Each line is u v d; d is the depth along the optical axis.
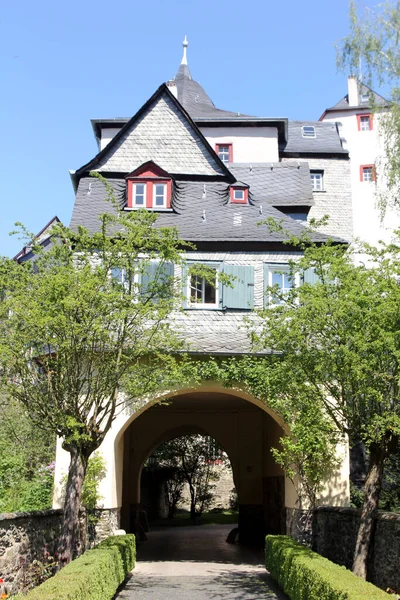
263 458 22.00
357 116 35.81
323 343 10.25
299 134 29.27
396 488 14.93
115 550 10.84
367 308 9.80
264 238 16.70
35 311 9.53
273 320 11.19
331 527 13.12
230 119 26.50
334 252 11.16
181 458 32.06
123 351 10.91
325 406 10.82
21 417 16.47
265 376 13.46
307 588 8.94
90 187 18.70
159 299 11.34
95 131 24.41
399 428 9.31
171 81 27.50
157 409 22.83
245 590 11.58
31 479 16.28
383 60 14.37
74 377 10.28
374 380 9.76
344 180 27.88
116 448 14.66
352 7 14.59
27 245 10.87
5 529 8.69
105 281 10.50
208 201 18.36
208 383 14.89
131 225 10.93
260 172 22.39
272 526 19.88
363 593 7.00
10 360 9.88
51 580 7.77
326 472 14.58
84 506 13.83
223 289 16.22
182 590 11.57
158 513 32.31
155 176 18.11
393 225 32.28
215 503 34.88
